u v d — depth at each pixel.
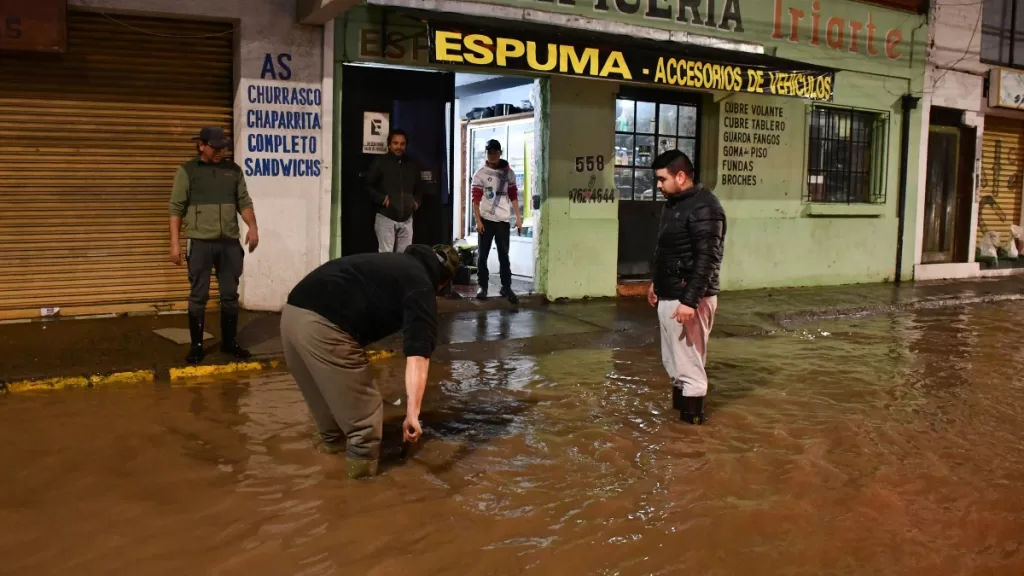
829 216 12.30
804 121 11.74
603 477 4.43
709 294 5.22
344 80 8.48
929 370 7.10
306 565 3.38
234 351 6.50
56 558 3.38
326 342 4.13
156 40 7.59
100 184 7.53
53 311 7.45
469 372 6.61
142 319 7.58
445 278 4.43
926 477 4.54
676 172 5.19
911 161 13.17
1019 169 15.34
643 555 3.55
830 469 4.62
